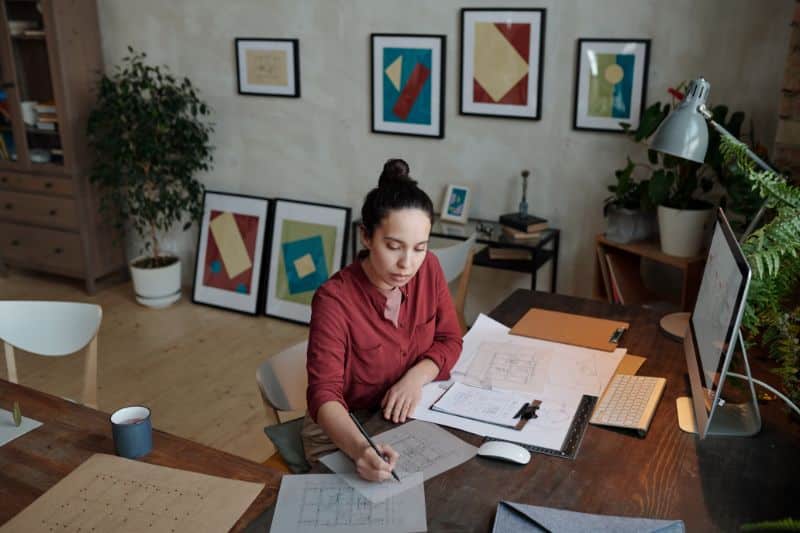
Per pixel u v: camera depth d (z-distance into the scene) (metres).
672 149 1.96
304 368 1.93
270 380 1.84
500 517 1.19
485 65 3.30
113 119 3.93
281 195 4.08
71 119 4.06
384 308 1.62
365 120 3.71
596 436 1.45
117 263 4.52
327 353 1.55
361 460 1.32
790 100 2.36
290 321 4.01
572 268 3.38
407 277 1.51
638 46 2.95
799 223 1.53
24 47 4.12
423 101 3.49
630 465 1.35
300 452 1.78
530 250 3.16
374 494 1.27
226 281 4.18
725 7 2.77
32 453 1.45
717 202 2.91
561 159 3.26
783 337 1.58
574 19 3.07
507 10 3.18
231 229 4.17
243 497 1.28
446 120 3.49
